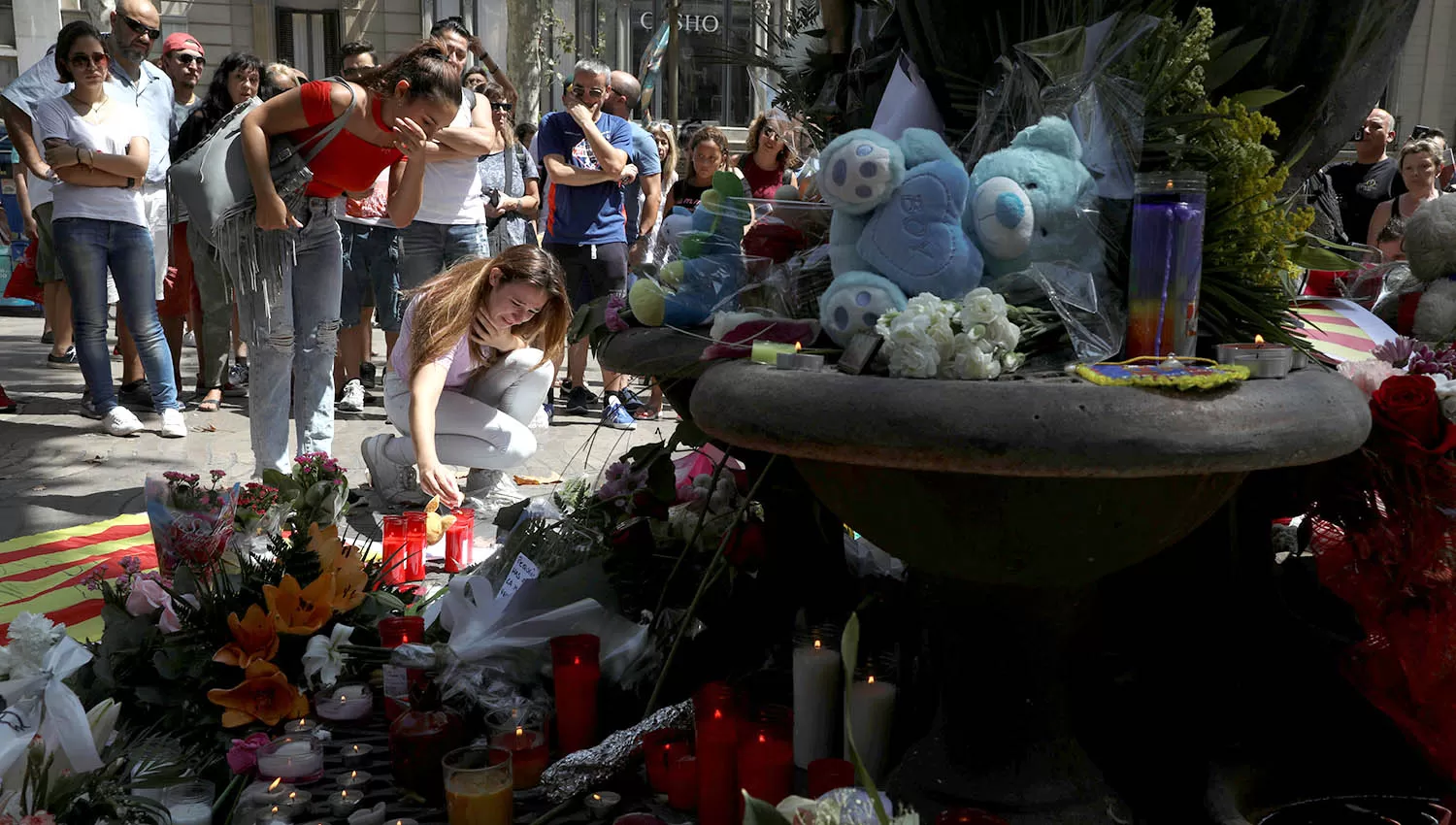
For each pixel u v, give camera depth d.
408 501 4.53
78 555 3.91
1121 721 2.22
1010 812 1.82
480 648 2.35
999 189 1.66
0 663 2.00
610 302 2.21
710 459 2.71
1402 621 1.93
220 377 6.53
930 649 1.99
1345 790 1.99
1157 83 1.82
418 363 3.96
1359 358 2.16
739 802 1.89
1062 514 1.57
